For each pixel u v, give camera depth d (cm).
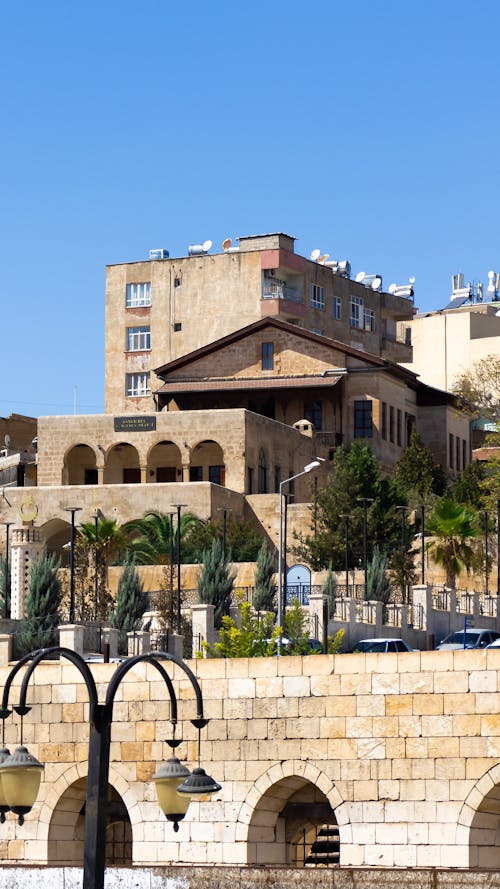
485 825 4122
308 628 7062
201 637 6881
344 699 4256
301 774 4281
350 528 10075
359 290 15162
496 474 10381
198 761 4381
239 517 11012
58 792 4575
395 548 9575
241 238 14462
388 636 7531
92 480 11881
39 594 7938
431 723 4159
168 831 4419
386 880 3431
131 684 4500
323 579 8594
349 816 4219
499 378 12362
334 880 3481
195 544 10019
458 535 9019
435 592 8138
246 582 9156
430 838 4131
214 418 11394
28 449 15338
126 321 14350
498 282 19638
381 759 4203
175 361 12875
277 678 4338
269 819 4403
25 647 7650
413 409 13225
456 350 16612
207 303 14100
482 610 8600
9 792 2848
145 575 9406
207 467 11606
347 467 10450
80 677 4584
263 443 11594
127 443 11600
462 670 4144
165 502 10869
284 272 14188
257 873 3559
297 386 12475
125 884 3666
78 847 4650
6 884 3744
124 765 4484
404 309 15712
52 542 11281
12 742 4638
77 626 6575
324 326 14538
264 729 4341
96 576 8788
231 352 12838
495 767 4081
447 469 13188
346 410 12562
